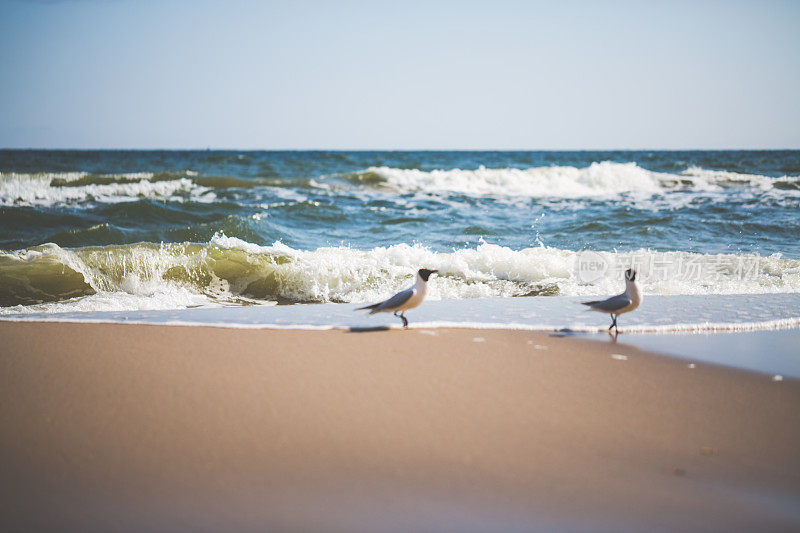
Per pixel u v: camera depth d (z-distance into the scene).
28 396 4.50
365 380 5.06
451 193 26.77
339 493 3.31
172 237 14.57
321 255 11.49
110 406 4.36
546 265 11.23
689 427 4.38
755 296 9.44
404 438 4.00
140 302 9.27
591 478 3.58
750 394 5.09
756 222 17.78
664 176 30.50
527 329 7.04
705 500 3.39
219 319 7.41
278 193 25.16
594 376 5.39
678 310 8.30
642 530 3.07
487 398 4.76
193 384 4.84
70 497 3.20
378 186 28.36
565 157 81.81
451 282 10.59
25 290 9.77
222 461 3.62
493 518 3.12
